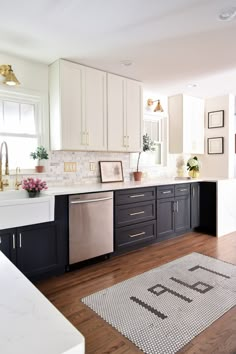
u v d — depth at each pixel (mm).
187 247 3475
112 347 1590
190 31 2318
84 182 3535
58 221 2578
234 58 2938
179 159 4891
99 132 3295
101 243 2943
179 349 1570
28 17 2064
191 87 4086
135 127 3715
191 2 1881
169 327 1777
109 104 3391
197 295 2199
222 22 2164
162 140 4699
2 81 2801
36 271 2438
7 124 2938
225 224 4133
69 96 3000
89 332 1729
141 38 2449
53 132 3107
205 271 2678
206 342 1628
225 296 2182
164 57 2904
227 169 4688
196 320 1854
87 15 2049
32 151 3115
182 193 3959
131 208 3256
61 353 486
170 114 4664
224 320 1855
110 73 3389
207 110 4922
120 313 1942
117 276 2588
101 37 2428
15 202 2240
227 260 2986
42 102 3104
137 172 4035
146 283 2424
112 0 1853
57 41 2500
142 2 1881
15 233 2285
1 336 528
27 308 634
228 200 4191
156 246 3527
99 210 2908
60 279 2535
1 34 2344
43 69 3088
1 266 897
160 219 3641
